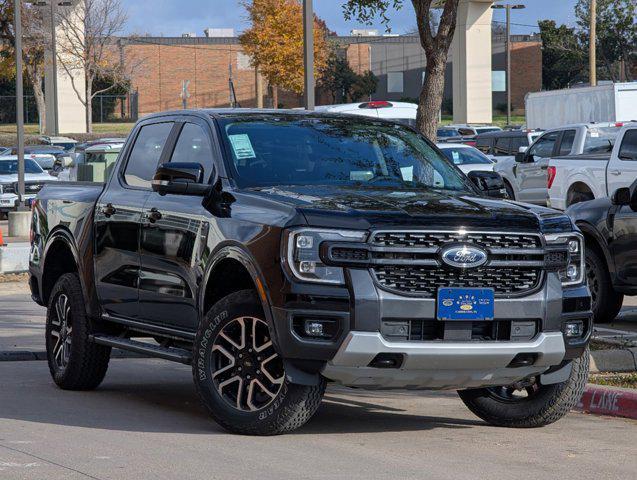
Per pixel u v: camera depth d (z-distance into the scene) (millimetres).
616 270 13445
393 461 7094
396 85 92125
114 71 73375
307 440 7715
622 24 87375
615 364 10672
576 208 14102
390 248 7230
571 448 7699
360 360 7195
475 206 7789
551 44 93625
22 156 31609
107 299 9500
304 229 7289
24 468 6762
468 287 7340
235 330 7801
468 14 67438
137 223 9047
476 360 7355
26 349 12203
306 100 19547
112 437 7770
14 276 20234
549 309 7578
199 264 8156
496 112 93375
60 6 69125
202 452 7238
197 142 8812
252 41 69438
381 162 8805
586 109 36281
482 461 7180
